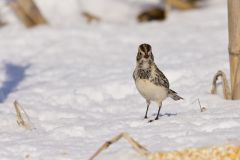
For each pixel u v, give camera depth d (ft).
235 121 31.35
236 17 36.68
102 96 42.88
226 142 27.89
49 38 61.16
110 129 33.58
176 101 39.09
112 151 29.07
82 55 55.62
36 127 35.37
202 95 39.17
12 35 62.85
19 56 56.90
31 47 59.26
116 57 54.19
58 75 49.57
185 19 64.69
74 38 60.54
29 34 62.39
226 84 37.91
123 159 27.50
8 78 50.19
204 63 47.09
